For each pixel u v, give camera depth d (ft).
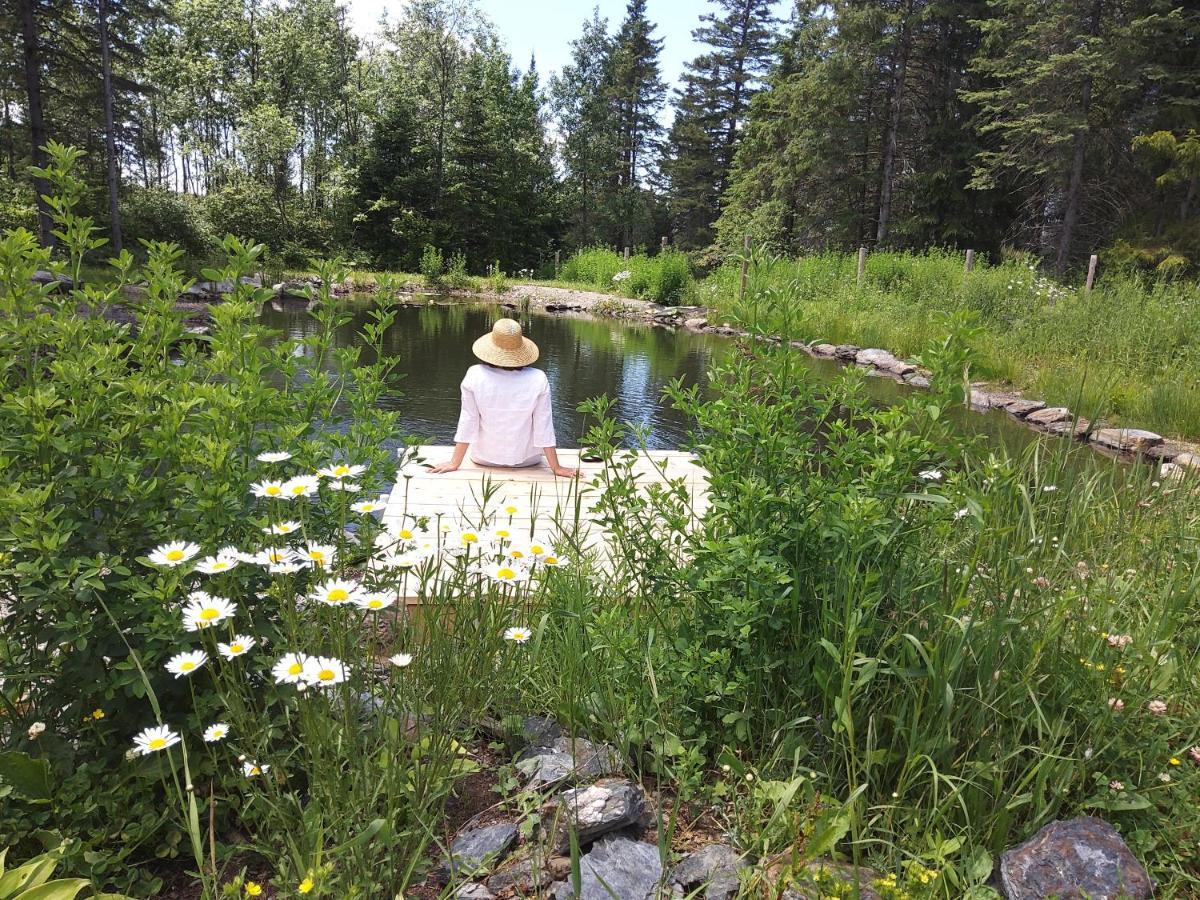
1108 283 47.32
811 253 94.63
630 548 7.63
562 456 16.79
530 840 5.80
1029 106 71.10
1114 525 10.54
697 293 76.79
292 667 4.84
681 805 6.38
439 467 15.03
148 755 5.46
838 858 5.67
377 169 122.21
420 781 5.42
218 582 5.43
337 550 6.55
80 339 6.30
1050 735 6.04
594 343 51.55
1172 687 7.11
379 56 140.87
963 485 7.02
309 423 6.90
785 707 6.72
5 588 5.55
